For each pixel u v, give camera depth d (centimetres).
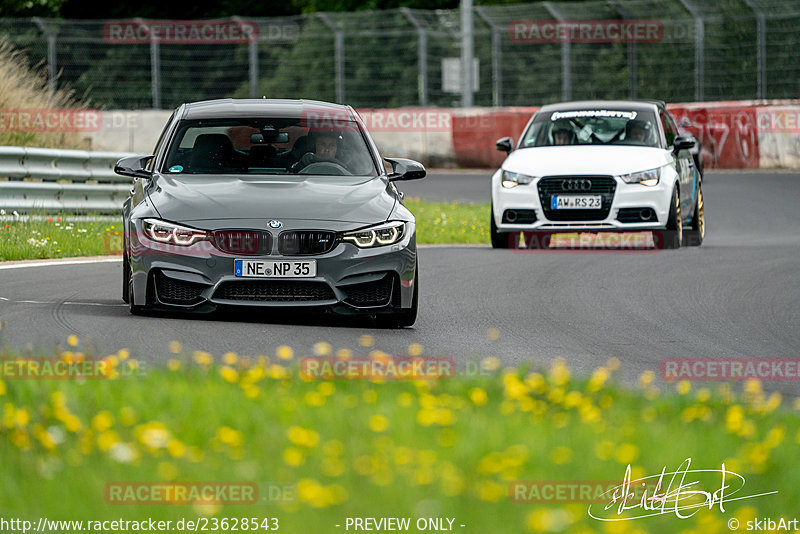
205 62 14125
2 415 1788
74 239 5147
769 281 4406
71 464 1548
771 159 11494
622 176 5244
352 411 1938
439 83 14525
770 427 2047
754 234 6881
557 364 2734
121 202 6438
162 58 14162
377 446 1661
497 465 1552
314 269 3009
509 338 3114
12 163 5962
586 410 2002
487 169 11919
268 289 3014
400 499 1440
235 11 17550
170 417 1831
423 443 1727
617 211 5244
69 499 1403
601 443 1731
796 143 11425
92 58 14112
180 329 2981
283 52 14325
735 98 12669
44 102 7856
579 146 5547
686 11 12800
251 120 3522
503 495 1476
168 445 1609
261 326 3077
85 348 2548
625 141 5594
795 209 8281
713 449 1798
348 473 1547
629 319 3509
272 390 2103
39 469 1512
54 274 4194
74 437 1698
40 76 8019
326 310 3034
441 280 4350
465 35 11862
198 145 3447
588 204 5253
